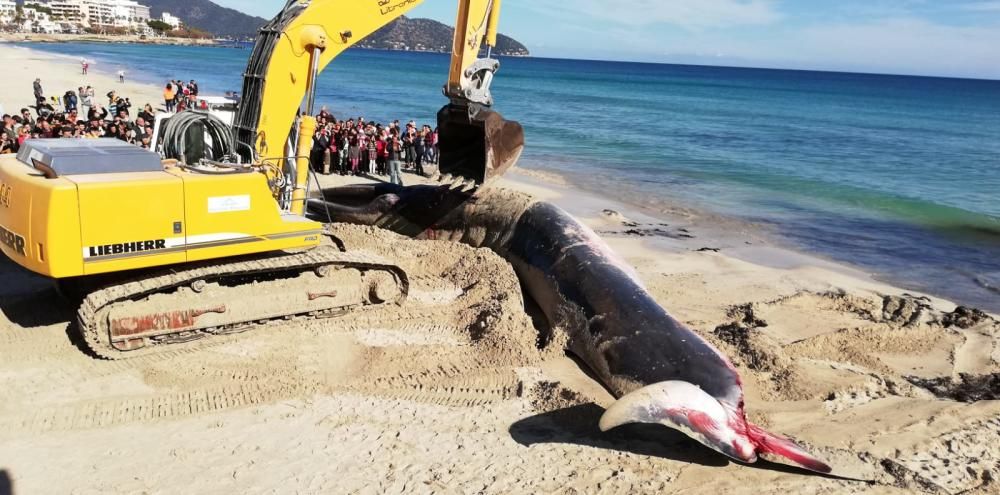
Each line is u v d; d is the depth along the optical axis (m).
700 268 12.77
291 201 9.04
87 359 7.50
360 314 9.09
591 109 52.41
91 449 6.01
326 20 8.89
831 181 23.88
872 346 9.30
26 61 63.47
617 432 6.80
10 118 14.65
